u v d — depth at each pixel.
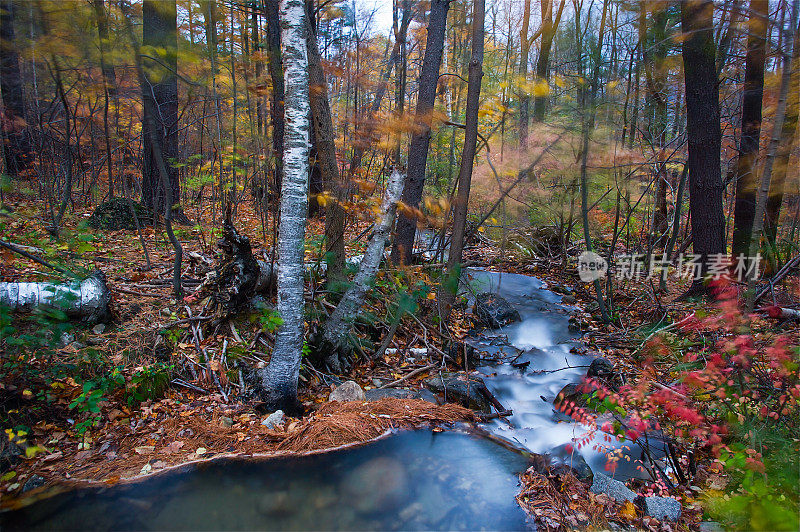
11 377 3.53
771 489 2.74
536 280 9.23
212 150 8.59
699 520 3.03
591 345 6.25
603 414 4.34
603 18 7.11
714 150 6.52
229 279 4.84
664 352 5.16
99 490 3.09
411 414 4.28
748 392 3.48
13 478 3.10
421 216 5.48
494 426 4.36
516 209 8.22
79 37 4.12
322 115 5.16
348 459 3.62
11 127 7.68
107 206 7.65
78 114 7.75
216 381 4.27
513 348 6.21
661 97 7.78
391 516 3.07
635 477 3.61
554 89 7.07
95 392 3.40
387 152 6.80
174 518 2.93
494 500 3.27
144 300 5.02
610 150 6.80
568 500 3.30
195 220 9.02
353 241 7.66
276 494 3.20
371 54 12.35
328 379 4.78
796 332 4.60
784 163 5.85
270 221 8.62
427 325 5.89
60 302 3.68
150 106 4.68
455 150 10.28
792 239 8.41
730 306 3.68
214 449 3.57
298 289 4.01
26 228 6.10
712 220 6.62
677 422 3.98
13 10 3.86
